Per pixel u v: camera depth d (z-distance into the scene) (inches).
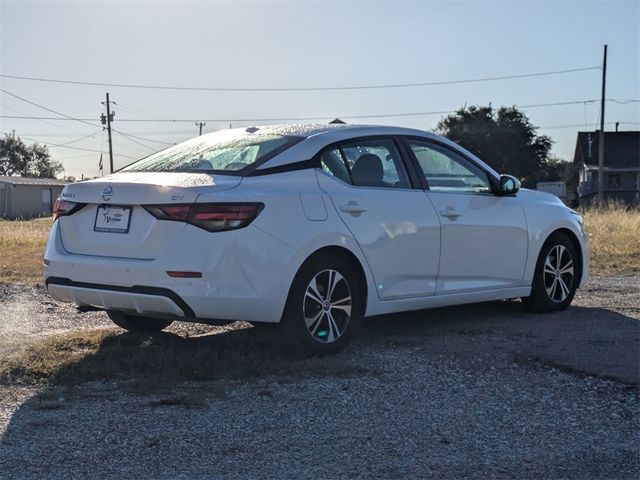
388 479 134.3
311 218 202.5
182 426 156.1
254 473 135.5
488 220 252.1
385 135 235.1
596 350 215.5
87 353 208.7
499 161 2536.9
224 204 187.5
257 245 190.9
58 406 166.1
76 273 200.4
